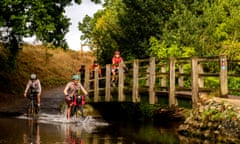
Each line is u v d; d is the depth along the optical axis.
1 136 13.28
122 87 19.52
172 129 16.53
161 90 18.41
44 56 46.25
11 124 16.56
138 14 25.42
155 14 25.22
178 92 16.86
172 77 15.90
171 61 15.94
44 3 24.39
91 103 22.53
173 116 19.88
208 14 22.91
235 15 22.44
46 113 21.25
